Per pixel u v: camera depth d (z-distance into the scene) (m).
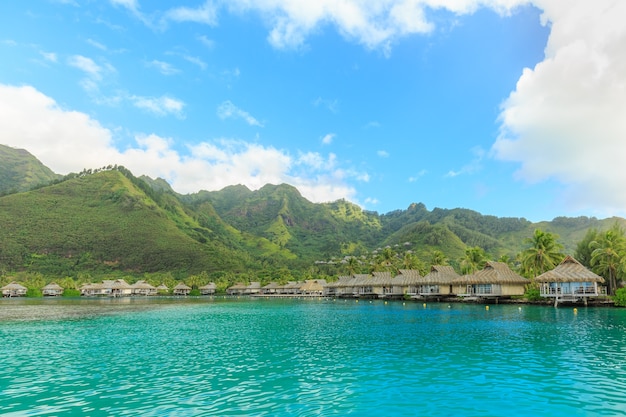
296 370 21.09
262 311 65.44
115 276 193.50
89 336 34.72
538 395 16.56
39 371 21.30
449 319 45.88
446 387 17.78
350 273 143.75
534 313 51.19
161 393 17.16
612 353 24.31
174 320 49.69
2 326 43.25
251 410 15.05
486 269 77.81
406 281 98.31
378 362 22.81
